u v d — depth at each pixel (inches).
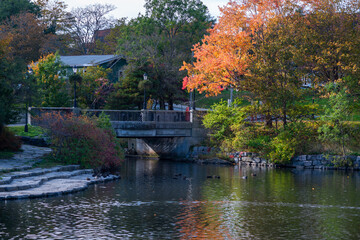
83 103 1839.3
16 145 1150.3
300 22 1546.5
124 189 900.0
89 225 599.8
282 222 640.4
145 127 1535.4
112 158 1200.2
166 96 2006.6
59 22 3223.4
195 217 663.1
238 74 1578.5
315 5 1579.7
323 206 760.3
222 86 1759.4
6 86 1058.7
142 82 1578.5
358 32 1539.1
